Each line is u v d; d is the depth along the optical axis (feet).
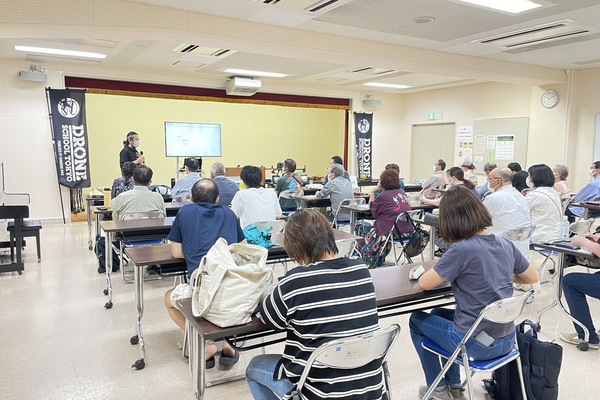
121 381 8.57
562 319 11.73
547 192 13.91
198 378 6.07
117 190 17.13
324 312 4.93
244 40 15.99
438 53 20.58
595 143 24.72
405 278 7.61
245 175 12.75
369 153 35.63
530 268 6.93
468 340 6.44
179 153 30.25
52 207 25.49
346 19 15.58
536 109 26.86
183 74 28.07
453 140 32.99
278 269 15.92
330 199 19.12
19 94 24.20
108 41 19.48
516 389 7.43
